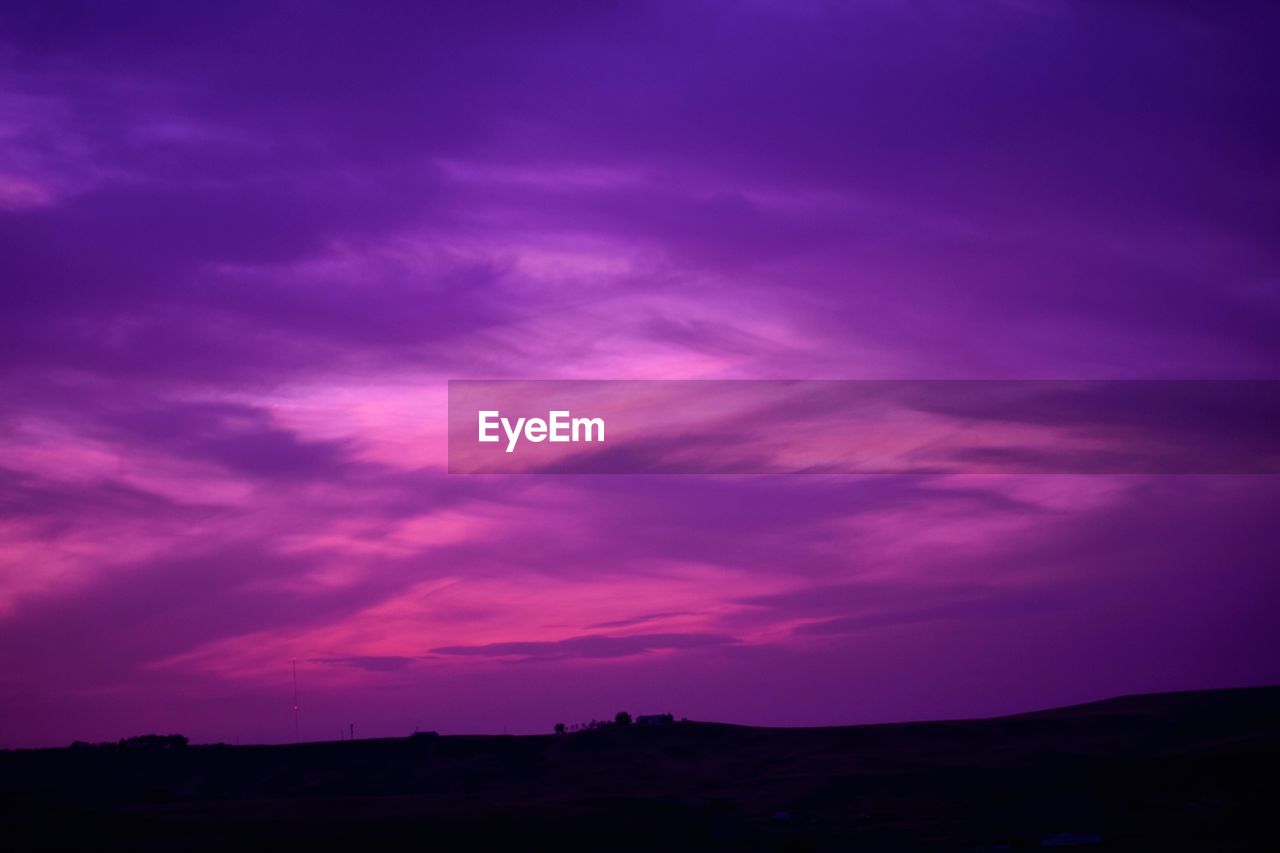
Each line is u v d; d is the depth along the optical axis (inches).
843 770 3713.1
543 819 2300.7
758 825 2610.7
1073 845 2202.3
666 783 3927.2
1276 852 1991.9
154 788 4005.9
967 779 3176.7
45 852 1756.9
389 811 2316.7
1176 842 2174.0
